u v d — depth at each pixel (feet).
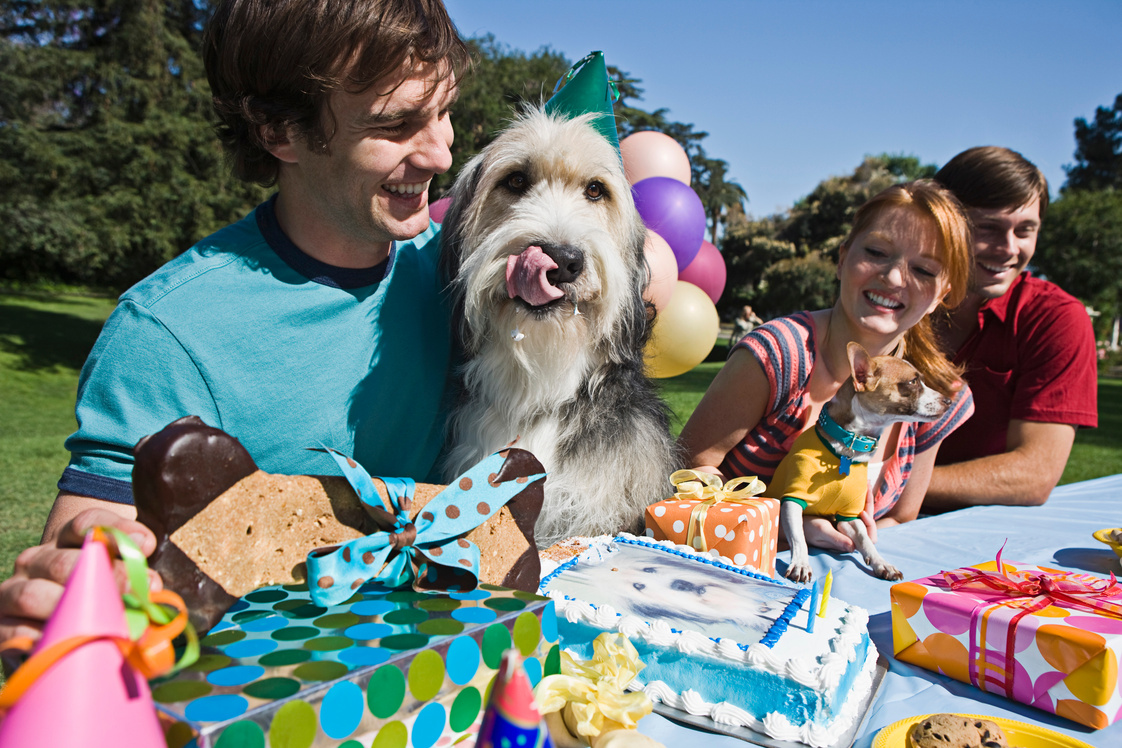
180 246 51.44
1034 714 4.51
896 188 7.89
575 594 5.01
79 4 51.21
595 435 6.61
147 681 2.54
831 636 4.61
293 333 5.59
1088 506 9.88
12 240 55.42
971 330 11.05
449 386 6.84
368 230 5.50
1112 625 4.52
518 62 60.44
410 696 3.05
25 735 2.16
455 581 3.98
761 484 6.64
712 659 4.34
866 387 7.09
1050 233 90.89
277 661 2.98
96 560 2.43
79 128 54.13
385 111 4.97
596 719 3.65
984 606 4.86
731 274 101.30
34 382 45.78
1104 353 93.56
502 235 6.13
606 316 6.28
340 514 3.98
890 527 8.60
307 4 4.65
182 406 5.18
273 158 5.58
